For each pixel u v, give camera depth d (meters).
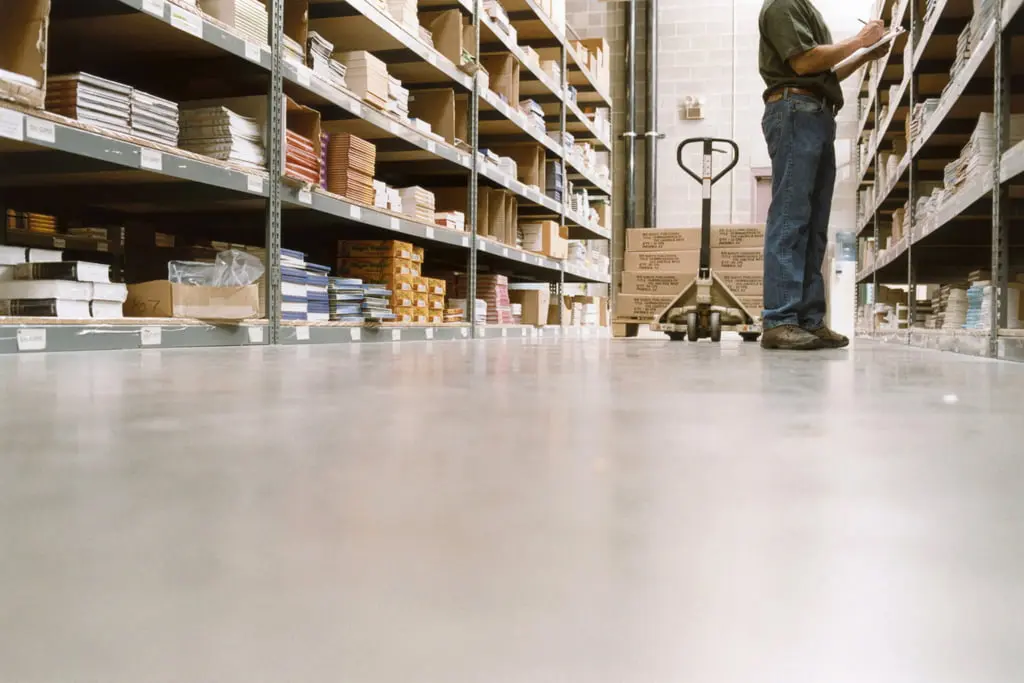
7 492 0.65
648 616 0.38
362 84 4.25
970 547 0.50
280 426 1.05
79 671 0.32
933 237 4.98
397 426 1.06
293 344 3.63
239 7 3.26
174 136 3.05
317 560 0.47
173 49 3.50
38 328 2.46
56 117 2.43
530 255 6.86
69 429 1.01
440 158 5.45
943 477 0.73
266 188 3.44
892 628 0.37
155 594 0.41
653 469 0.77
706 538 0.52
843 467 0.78
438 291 5.31
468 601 0.40
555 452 0.86
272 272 3.50
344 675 0.32
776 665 0.33
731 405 1.33
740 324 5.12
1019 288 3.57
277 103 3.50
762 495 0.65
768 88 3.64
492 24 5.90
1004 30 2.99
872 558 0.48
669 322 5.39
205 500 0.63
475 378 1.86
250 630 0.36
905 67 5.81
